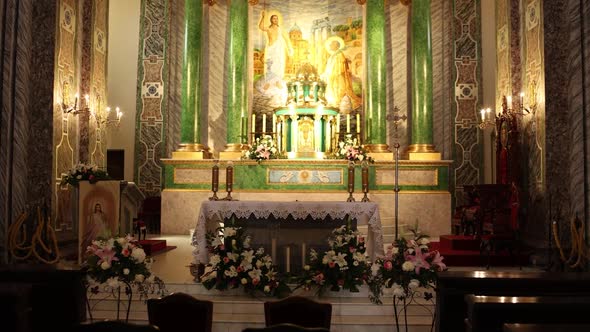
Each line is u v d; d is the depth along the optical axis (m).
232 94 14.69
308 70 14.63
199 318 4.61
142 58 15.62
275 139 14.65
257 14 15.55
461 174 15.07
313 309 4.59
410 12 15.34
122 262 5.91
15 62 8.55
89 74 10.53
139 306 7.11
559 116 9.11
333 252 7.28
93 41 10.66
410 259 5.82
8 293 4.36
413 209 13.79
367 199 8.78
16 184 8.45
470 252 9.88
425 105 14.31
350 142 13.90
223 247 7.43
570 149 8.57
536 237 9.59
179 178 14.21
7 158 8.43
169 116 15.52
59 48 9.30
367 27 14.67
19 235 8.38
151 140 15.48
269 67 15.47
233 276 7.21
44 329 5.52
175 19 15.71
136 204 10.39
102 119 11.20
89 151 10.41
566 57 9.13
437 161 13.85
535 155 9.65
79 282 5.70
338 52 15.44
